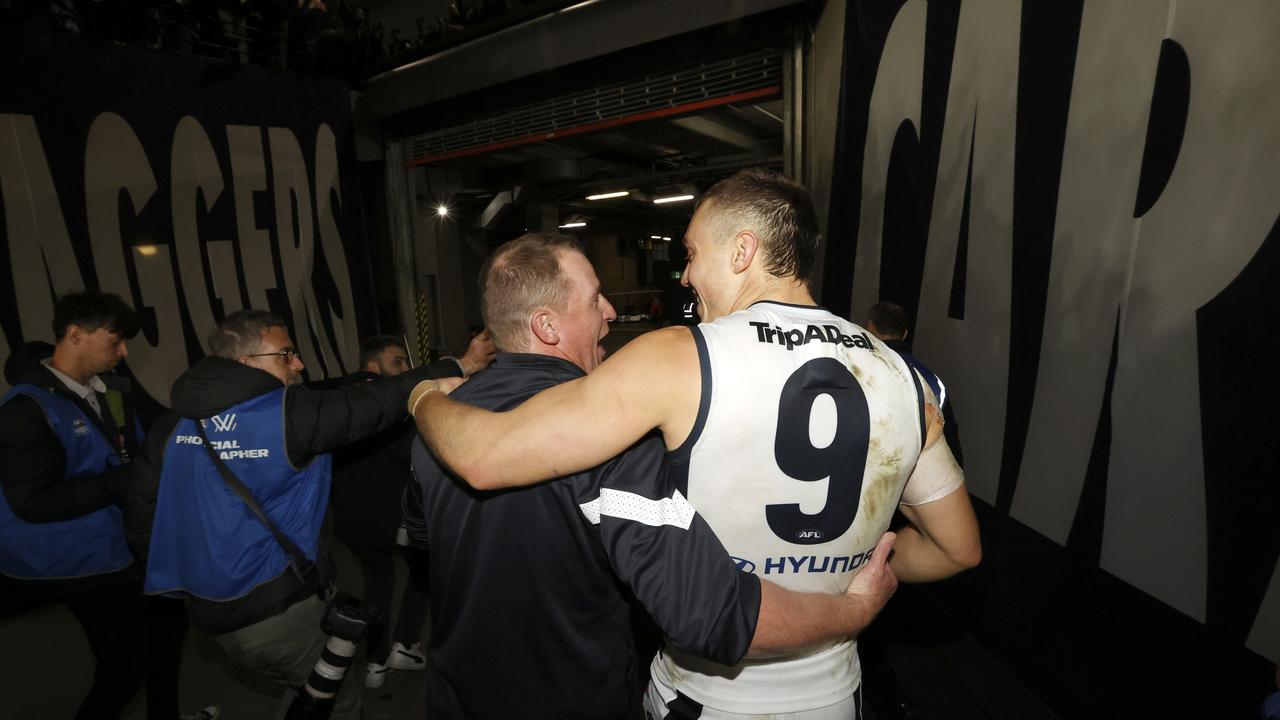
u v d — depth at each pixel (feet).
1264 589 3.72
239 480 4.45
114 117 13.57
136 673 5.87
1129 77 4.85
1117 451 5.04
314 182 17.78
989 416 6.99
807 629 2.38
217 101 15.48
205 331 15.19
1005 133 6.55
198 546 4.48
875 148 9.57
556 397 2.33
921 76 8.22
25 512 5.15
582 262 3.16
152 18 14.10
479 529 2.81
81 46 13.01
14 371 5.65
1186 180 4.31
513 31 16.11
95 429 5.89
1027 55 6.17
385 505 6.98
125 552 5.74
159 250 14.39
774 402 2.35
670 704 2.96
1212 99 4.08
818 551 2.56
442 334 26.03
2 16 11.96
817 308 2.70
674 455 2.42
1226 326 3.99
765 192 2.77
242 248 16.05
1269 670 3.67
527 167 30.01
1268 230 3.68
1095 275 5.27
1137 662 4.85
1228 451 3.98
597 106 16.07
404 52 18.58
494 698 2.85
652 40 13.99
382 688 7.35
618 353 2.40
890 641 7.89
